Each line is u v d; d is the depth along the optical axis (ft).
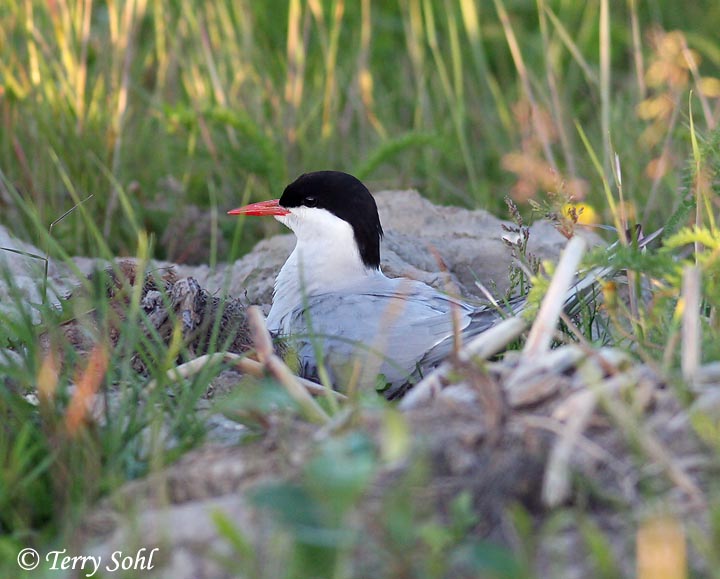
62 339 22.40
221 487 17.20
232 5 47.93
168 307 24.23
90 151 39.01
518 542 15.43
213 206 37.19
